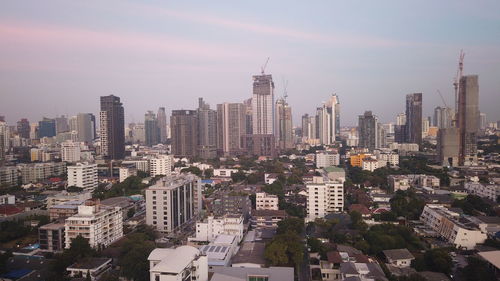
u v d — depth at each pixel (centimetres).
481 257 18162
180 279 15200
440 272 18038
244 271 17362
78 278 17600
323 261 19412
